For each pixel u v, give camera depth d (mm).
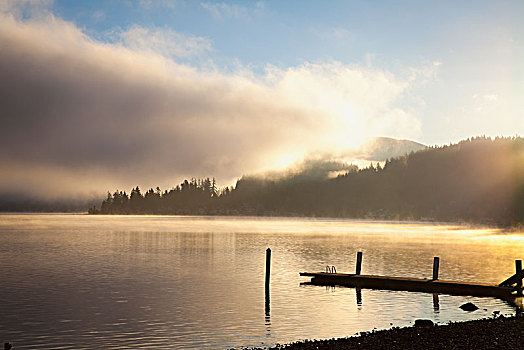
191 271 50750
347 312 30203
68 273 48750
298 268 54094
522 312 30250
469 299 34969
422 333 22500
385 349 19875
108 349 22141
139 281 43156
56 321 27438
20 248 82188
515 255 71875
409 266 56719
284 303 33125
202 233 142625
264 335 24516
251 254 72062
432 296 36188
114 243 95625
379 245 94875
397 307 31953
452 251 80188
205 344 22891
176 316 28844
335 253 74688
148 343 23062
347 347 20266
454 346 20156
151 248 83000
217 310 30656
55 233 139500
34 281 43000
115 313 29656
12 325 26484
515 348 19812
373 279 40625
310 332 25172
